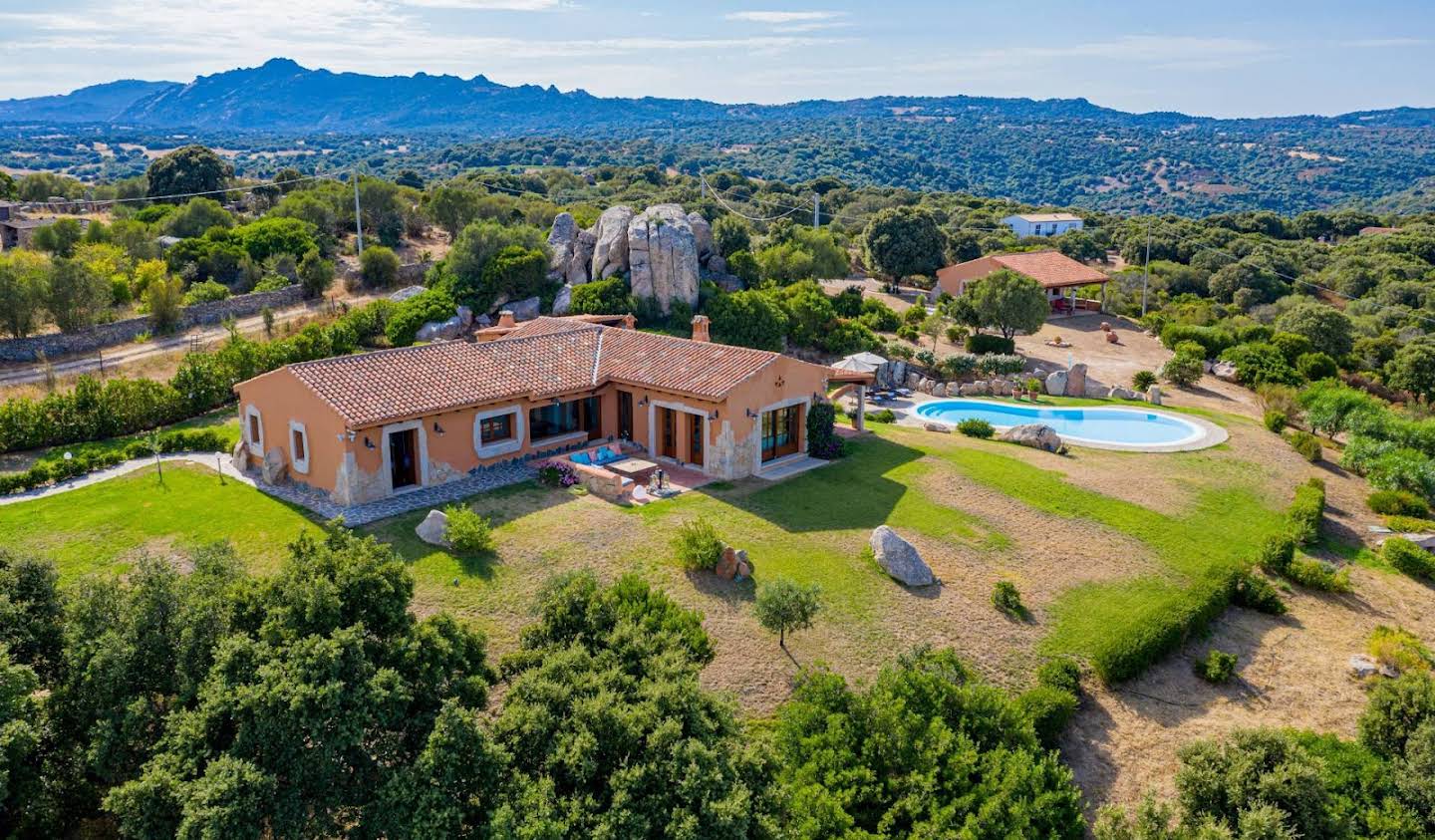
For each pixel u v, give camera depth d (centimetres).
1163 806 1802
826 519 3225
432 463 3334
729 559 2750
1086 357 6694
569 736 1537
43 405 3838
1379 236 12088
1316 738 2225
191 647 1591
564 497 3275
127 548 2762
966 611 2728
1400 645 2744
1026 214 14650
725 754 1611
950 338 6981
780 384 3731
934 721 1998
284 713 1441
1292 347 6619
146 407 4091
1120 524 3453
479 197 9612
